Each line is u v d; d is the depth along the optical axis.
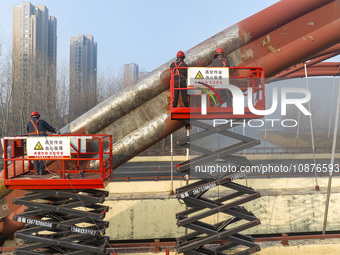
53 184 5.21
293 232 11.59
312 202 11.66
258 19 7.62
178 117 5.55
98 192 5.99
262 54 7.92
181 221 5.59
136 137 7.89
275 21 7.58
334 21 7.43
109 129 8.20
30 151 5.27
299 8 7.40
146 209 11.41
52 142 5.23
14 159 5.29
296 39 7.73
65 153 5.23
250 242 5.82
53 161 7.84
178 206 11.46
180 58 6.12
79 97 48.78
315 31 7.58
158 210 11.43
